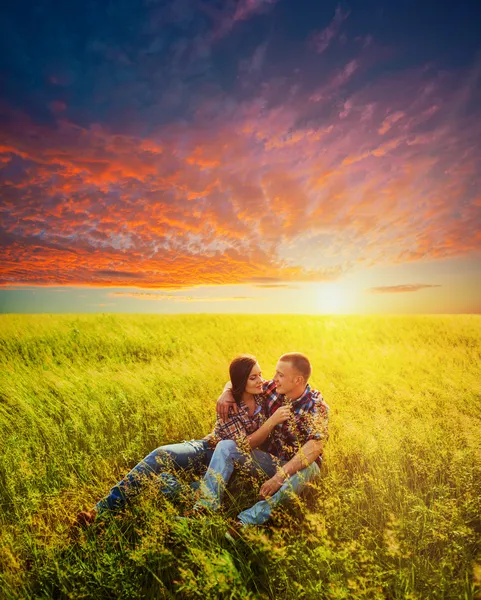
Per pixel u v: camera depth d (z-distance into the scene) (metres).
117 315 12.70
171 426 4.21
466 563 2.14
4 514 2.84
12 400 4.98
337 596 1.71
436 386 5.27
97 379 5.73
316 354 7.75
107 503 2.74
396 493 2.76
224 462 2.89
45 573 2.20
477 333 9.93
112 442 3.86
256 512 2.67
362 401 4.58
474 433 3.34
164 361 7.14
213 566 1.87
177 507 2.77
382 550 2.20
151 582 2.21
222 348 8.56
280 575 2.11
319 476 2.96
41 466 3.22
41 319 11.80
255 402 3.35
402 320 12.40
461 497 2.69
